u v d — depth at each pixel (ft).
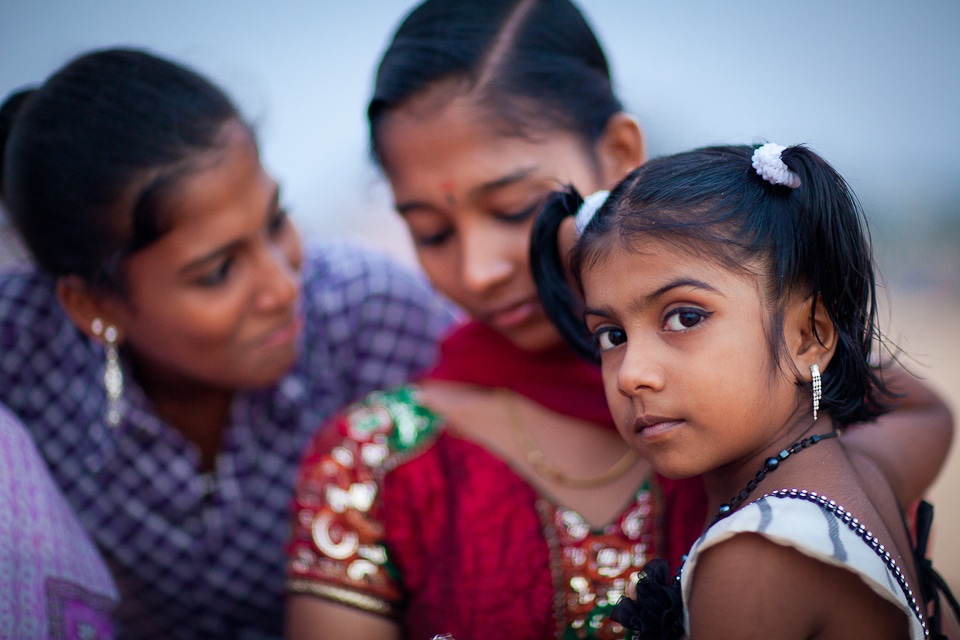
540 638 4.91
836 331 3.90
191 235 5.39
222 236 5.44
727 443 3.75
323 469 5.24
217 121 5.49
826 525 3.52
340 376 7.12
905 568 3.84
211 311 5.61
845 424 4.25
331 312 7.02
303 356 6.89
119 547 6.74
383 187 5.90
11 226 5.98
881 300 11.30
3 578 4.25
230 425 6.63
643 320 3.78
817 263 3.83
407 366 7.22
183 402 6.54
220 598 6.95
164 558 6.78
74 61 5.67
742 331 3.69
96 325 6.08
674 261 3.71
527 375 5.21
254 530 6.83
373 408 5.42
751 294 3.72
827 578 3.53
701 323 3.70
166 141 5.32
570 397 5.15
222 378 5.98
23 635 4.28
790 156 3.94
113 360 6.19
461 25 5.11
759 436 3.82
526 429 5.17
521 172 4.97
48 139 5.46
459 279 5.19
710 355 3.67
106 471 6.59
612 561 4.90
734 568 3.53
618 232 3.86
